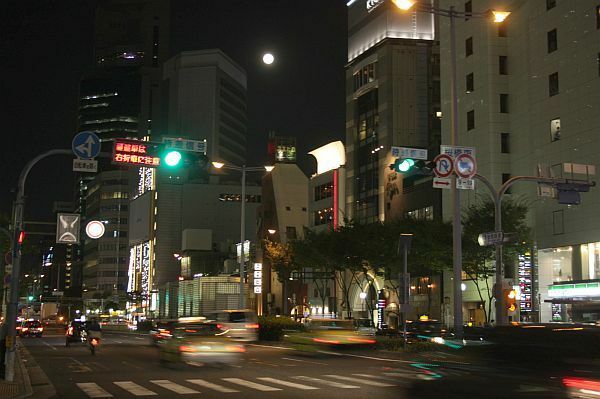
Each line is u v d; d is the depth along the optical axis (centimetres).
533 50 5228
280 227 9806
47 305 13800
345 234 5359
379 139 7875
